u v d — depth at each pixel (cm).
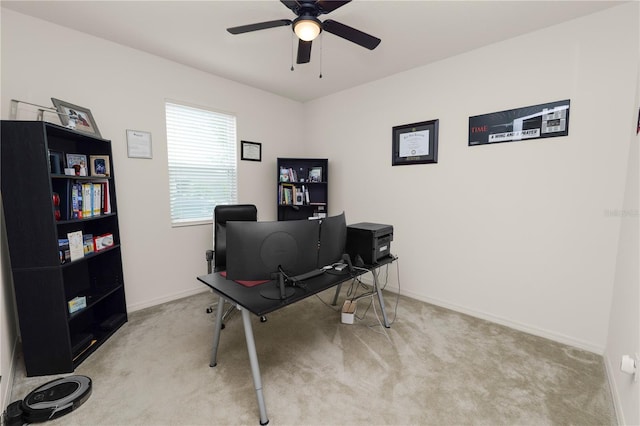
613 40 199
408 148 315
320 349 219
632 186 178
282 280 165
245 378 186
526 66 236
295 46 261
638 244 151
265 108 384
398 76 320
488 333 244
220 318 195
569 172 221
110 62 256
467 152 273
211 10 208
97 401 165
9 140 171
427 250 309
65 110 213
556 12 205
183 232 316
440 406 163
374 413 158
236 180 362
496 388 177
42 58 222
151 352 213
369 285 361
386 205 343
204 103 322
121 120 265
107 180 243
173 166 310
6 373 172
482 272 271
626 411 142
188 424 150
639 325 135
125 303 257
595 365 199
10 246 175
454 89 278
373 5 199
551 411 159
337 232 199
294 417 155
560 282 229
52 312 184
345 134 381
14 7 205
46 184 178
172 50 272
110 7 205
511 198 250
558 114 222
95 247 227
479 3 196
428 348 220
